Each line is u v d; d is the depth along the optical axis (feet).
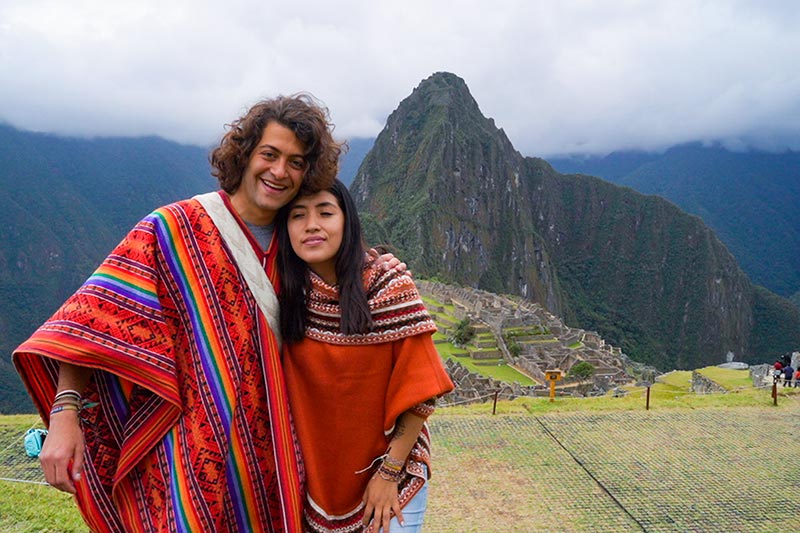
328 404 7.05
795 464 20.81
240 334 6.73
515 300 260.21
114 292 6.14
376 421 7.13
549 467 20.35
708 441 23.22
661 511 17.21
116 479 6.43
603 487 18.79
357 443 7.13
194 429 6.44
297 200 6.98
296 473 6.93
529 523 16.39
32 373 6.23
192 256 6.63
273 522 7.06
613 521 16.62
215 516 6.41
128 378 6.12
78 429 6.20
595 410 27.78
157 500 6.43
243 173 6.95
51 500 16.44
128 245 6.43
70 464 6.23
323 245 6.84
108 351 5.97
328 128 6.93
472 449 22.00
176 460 6.40
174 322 6.59
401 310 7.02
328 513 7.18
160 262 6.51
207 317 6.58
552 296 529.45
